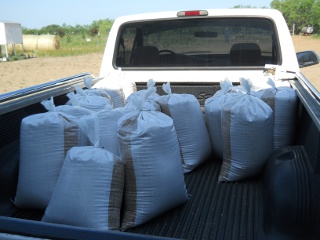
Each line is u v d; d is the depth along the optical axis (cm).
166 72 382
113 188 195
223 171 262
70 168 191
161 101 282
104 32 7050
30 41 3328
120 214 214
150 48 392
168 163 214
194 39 381
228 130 256
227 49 378
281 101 280
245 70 370
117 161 199
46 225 144
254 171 258
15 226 147
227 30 374
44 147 217
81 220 187
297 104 286
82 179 188
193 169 281
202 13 370
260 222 207
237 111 249
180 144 277
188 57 386
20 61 2438
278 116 283
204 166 291
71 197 188
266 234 194
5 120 236
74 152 194
